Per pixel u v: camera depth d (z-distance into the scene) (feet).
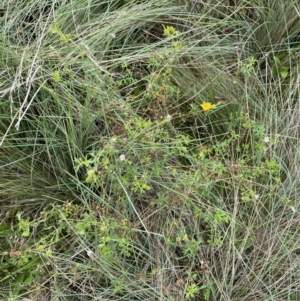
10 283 4.83
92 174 4.43
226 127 5.38
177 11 5.66
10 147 5.02
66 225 4.71
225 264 4.84
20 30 5.23
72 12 5.16
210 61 5.59
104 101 4.91
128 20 5.36
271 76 5.62
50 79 4.92
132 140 4.60
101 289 4.81
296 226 5.10
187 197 4.66
